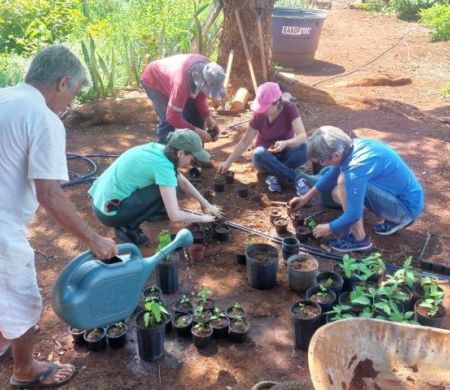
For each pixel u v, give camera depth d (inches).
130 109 288.5
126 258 118.8
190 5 387.2
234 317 141.0
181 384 125.7
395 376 95.0
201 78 201.2
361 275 148.5
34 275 109.8
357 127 286.7
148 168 159.9
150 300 134.6
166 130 231.5
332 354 90.5
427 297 141.0
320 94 320.8
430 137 274.4
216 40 340.8
